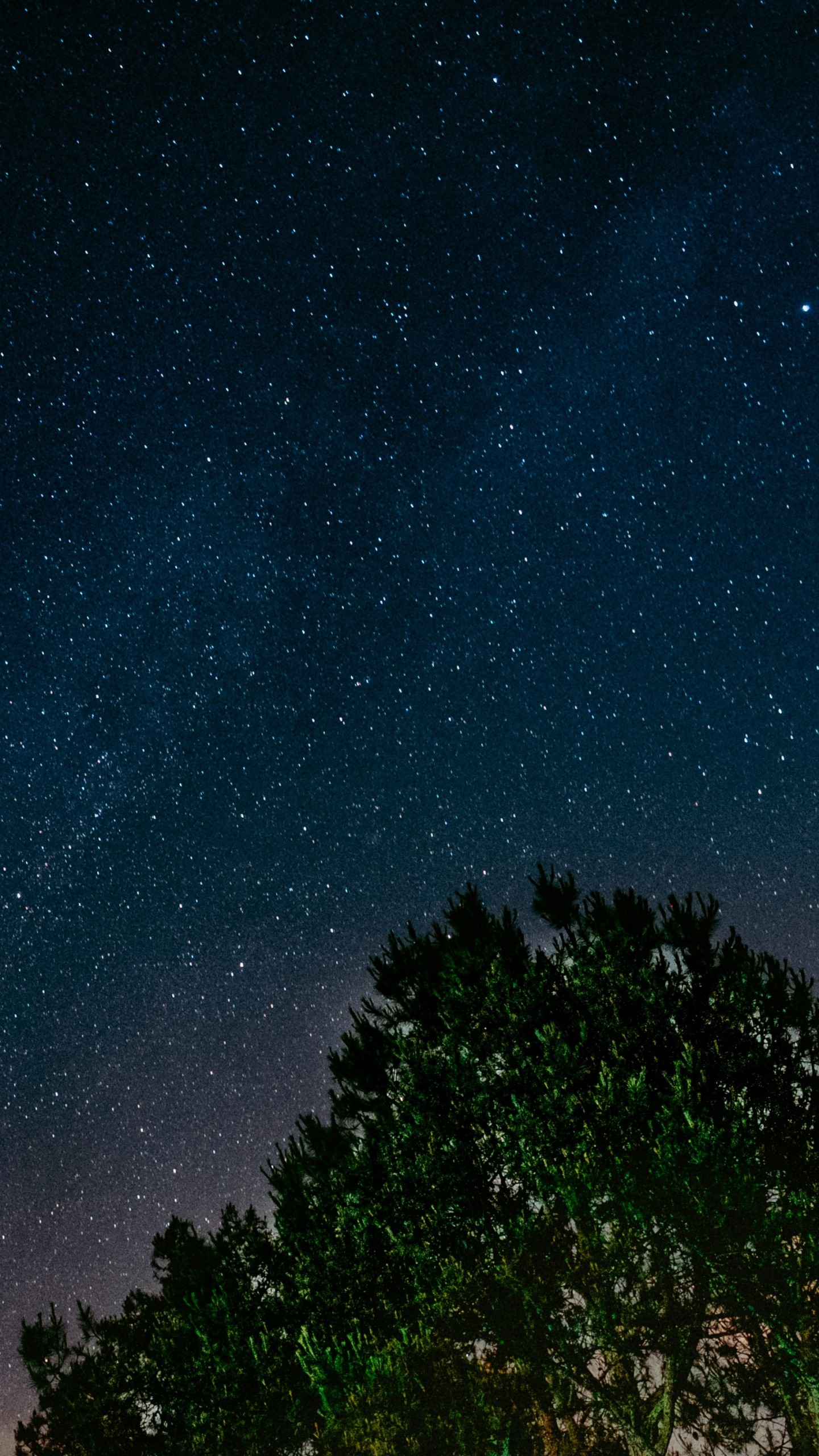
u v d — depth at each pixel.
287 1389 13.55
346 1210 13.50
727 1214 9.98
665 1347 10.70
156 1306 20.38
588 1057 12.03
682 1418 12.04
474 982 13.72
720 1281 10.34
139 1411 18.72
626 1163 10.65
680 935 12.72
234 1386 13.85
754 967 12.38
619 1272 10.52
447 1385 11.40
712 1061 11.56
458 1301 11.30
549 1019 12.73
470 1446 11.05
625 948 12.73
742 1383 11.78
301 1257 14.12
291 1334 14.07
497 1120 12.48
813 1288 10.30
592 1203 10.66
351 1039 14.80
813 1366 10.20
